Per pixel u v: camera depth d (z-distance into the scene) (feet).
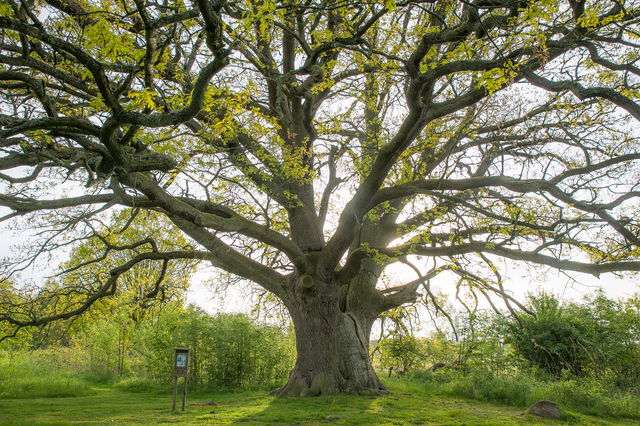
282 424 29.58
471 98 36.81
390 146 39.34
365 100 52.47
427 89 35.63
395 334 67.51
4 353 67.41
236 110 30.45
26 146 29.99
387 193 43.27
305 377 45.37
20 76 26.07
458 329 60.54
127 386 64.49
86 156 29.09
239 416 33.17
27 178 29.01
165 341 65.51
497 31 35.42
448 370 59.98
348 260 46.60
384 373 78.02
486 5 30.99
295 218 51.34
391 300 53.88
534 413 36.65
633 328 60.03
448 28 29.45
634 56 39.42
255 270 49.47
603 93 31.07
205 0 20.04
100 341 77.51
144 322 72.74
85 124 25.94
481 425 29.89
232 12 28.40
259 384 61.05
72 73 35.94
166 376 63.77
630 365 58.80
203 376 62.44
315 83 43.75
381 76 48.88
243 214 45.93
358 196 42.68
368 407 37.60
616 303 63.26
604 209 38.65
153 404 43.55
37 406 42.42
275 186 44.93
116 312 77.15
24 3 22.81
